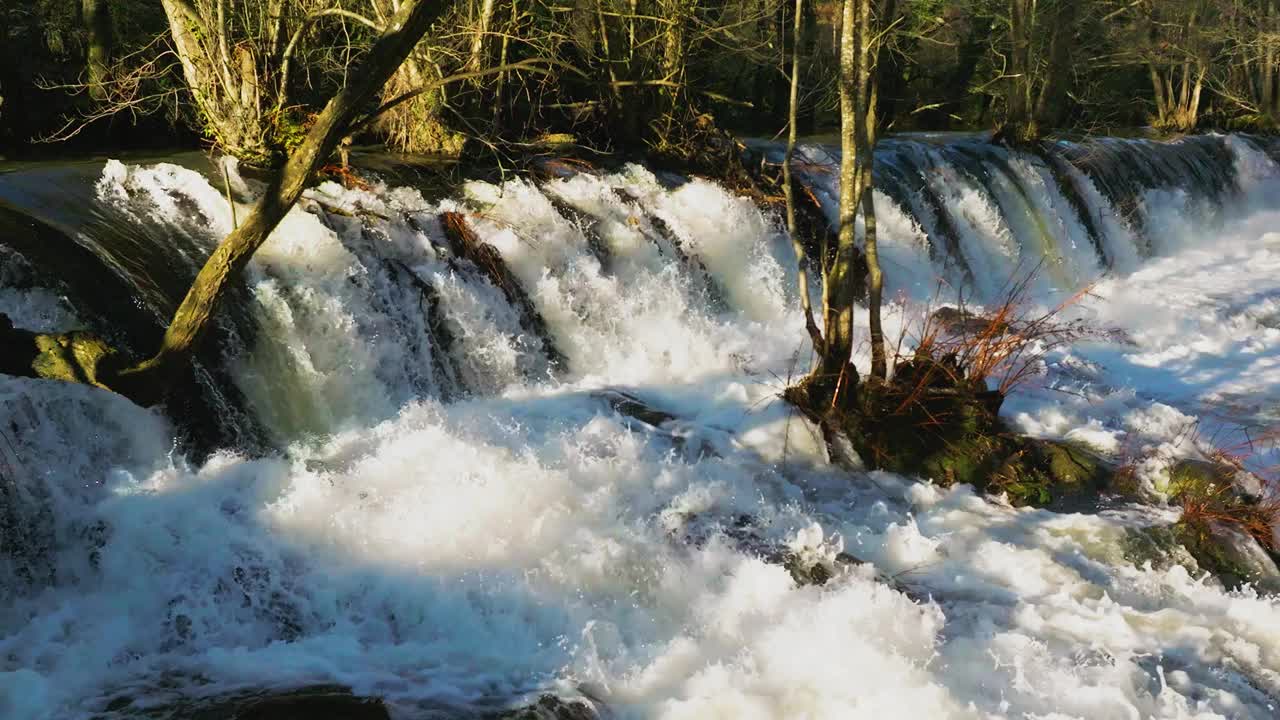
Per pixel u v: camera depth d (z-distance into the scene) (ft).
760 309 42.32
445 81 25.39
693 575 24.43
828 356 31.78
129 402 25.63
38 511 23.21
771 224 44.70
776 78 67.21
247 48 39.24
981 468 30.40
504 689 20.38
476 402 32.40
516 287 35.83
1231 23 85.61
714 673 21.18
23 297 26.37
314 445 28.84
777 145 52.95
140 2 47.60
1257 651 23.29
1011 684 21.44
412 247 34.19
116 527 23.56
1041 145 60.39
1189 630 23.82
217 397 27.78
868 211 30.99
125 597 22.21
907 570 25.81
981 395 31.89
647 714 20.12
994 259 52.70
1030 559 26.37
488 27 44.21
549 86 50.70
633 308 38.37
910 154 53.31
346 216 33.45
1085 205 58.75
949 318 40.52
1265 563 27.20
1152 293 51.60
